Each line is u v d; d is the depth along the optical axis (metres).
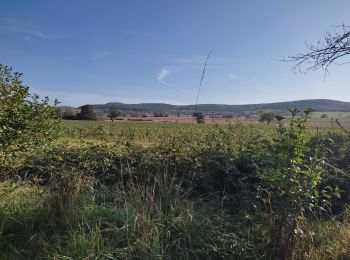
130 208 4.97
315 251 4.52
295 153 4.66
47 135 6.95
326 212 6.23
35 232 4.78
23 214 5.07
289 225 4.52
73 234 4.43
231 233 4.70
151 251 4.19
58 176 6.14
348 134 8.01
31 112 6.68
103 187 5.99
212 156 7.07
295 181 4.56
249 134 9.17
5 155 6.39
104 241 4.34
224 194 6.51
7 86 6.59
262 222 4.84
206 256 4.40
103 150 7.62
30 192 5.86
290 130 4.75
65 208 4.98
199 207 5.62
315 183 4.61
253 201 5.58
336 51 6.53
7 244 4.54
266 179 4.92
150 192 5.36
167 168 6.63
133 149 7.47
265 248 4.49
